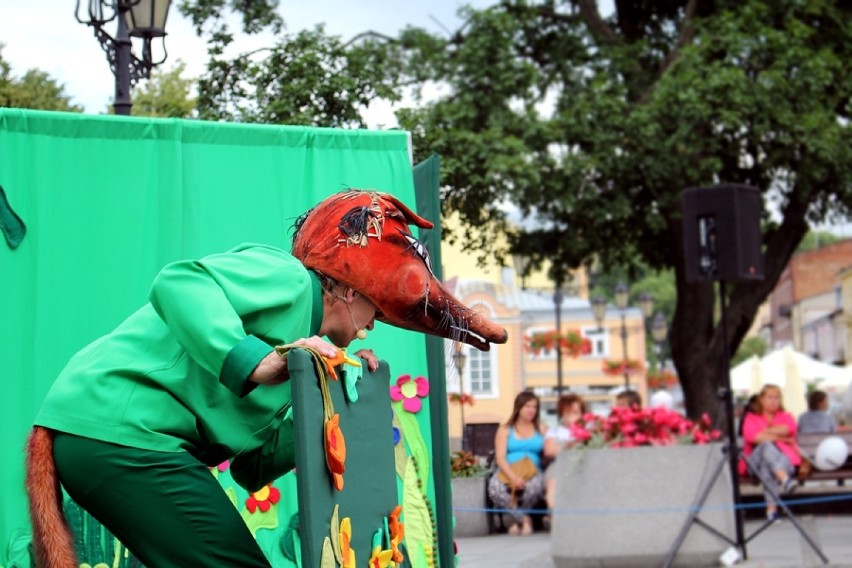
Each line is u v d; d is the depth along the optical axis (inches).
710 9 770.2
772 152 716.0
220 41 334.0
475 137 646.5
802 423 633.0
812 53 706.2
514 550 408.2
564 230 751.1
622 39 772.6
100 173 190.7
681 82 685.9
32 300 184.1
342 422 130.6
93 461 127.3
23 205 184.4
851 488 696.4
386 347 215.6
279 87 334.0
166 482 127.4
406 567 153.1
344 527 126.5
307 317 135.0
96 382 129.2
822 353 2490.2
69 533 128.1
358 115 336.8
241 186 203.5
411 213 145.2
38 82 389.7
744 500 563.8
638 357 2144.4
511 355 1227.9
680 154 706.2
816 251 2815.0
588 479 339.9
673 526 336.2
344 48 339.3
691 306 764.6
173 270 127.7
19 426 181.6
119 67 311.3
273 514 203.9
